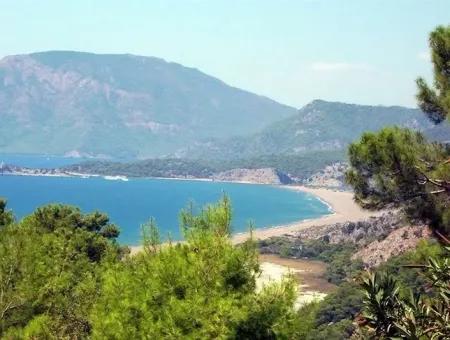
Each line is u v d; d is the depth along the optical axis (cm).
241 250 1255
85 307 1758
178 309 1130
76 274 2203
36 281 1739
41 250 1994
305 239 18088
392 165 1470
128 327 1168
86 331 1772
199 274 1223
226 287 1225
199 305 1141
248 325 1143
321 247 16112
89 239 3500
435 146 1545
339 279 12069
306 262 14888
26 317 1697
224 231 1309
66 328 1727
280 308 1172
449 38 1597
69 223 3959
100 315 1266
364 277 785
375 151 1475
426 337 739
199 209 1339
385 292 761
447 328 720
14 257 1709
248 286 1252
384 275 794
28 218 3738
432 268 801
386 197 1510
